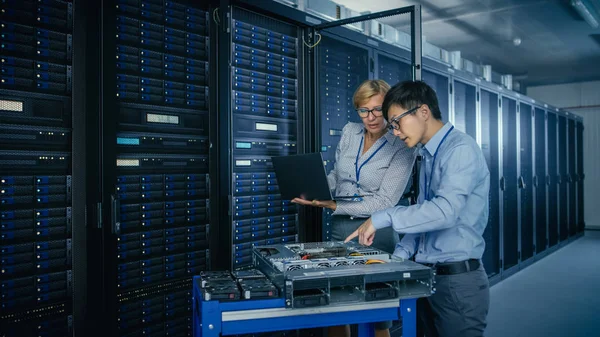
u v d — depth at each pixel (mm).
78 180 2129
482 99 5801
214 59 2686
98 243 2154
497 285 5758
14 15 1953
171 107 2504
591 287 5590
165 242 2494
